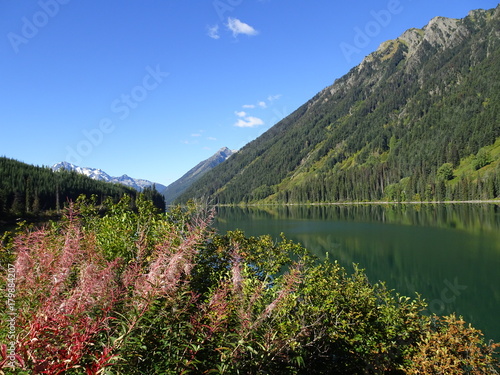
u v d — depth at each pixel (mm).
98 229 9086
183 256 4113
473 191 116688
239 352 3801
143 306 3270
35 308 2914
